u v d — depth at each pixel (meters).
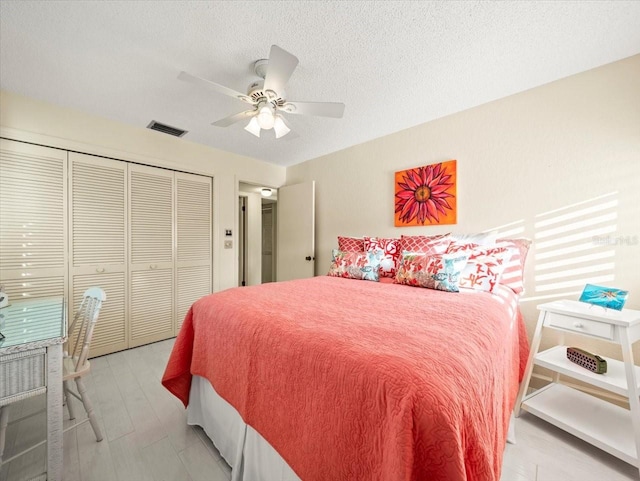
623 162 1.69
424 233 2.65
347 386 0.79
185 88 2.05
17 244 2.15
